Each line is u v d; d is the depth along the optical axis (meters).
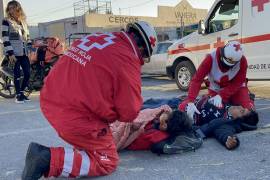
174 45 9.48
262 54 7.43
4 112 6.90
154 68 11.98
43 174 3.17
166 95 8.62
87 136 3.18
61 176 3.46
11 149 4.51
